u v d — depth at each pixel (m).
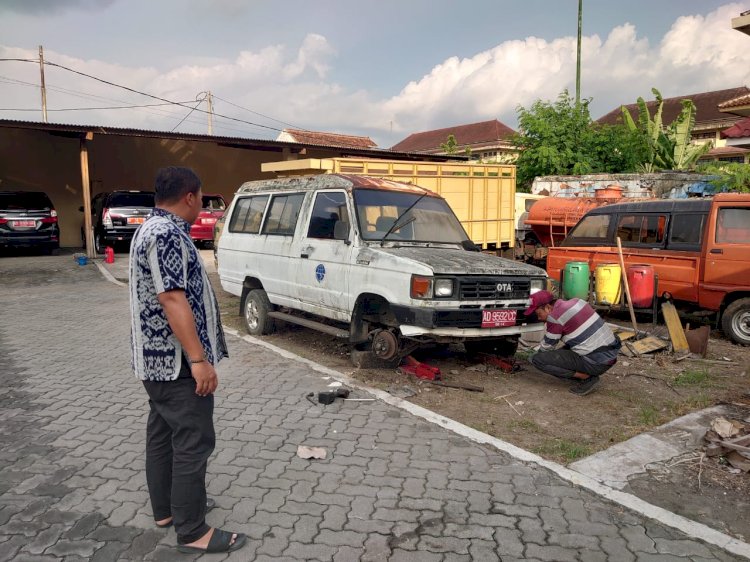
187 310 2.62
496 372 6.18
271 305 7.64
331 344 7.35
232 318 9.02
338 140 39.78
